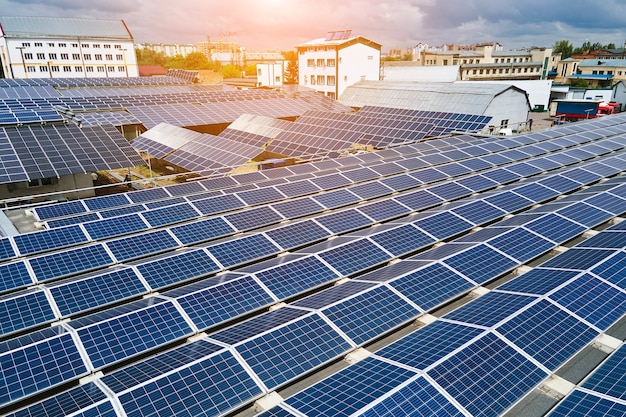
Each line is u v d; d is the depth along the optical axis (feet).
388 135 171.42
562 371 38.75
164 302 47.78
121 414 31.71
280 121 192.13
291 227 71.67
